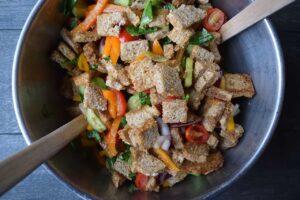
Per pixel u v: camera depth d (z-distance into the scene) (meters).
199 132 0.38
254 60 0.38
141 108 0.37
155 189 0.38
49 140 0.29
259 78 0.38
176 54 0.37
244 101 0.39
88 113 0.37
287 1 0.31
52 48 0.38
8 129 0.43
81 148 0.39
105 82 0.39
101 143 0.39
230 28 0.37
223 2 0.38
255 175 0.44
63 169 0.34
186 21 0.36
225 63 0.41
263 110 0.36
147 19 0.36
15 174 0.24
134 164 0.37
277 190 0.44
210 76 0.36
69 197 0.44
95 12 0.37
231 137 0.38
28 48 0.34
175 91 0.35
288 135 0.44
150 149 0.37
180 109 0.35
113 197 0.36
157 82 0.35
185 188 0.38
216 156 0.38
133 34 0.37
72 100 0.40
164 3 0.38
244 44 0.38
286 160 0.44
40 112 0.36
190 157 0.37
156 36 0.37
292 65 0.44
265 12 0.33
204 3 0.39
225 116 0.37
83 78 0.37
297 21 0.43
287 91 0.44
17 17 0.44
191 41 0.38
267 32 0.35
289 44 0.44
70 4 0.37
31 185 0.43
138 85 0.36
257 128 0.37
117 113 0.37
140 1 0.37
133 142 0.36
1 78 0.43
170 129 0.37
